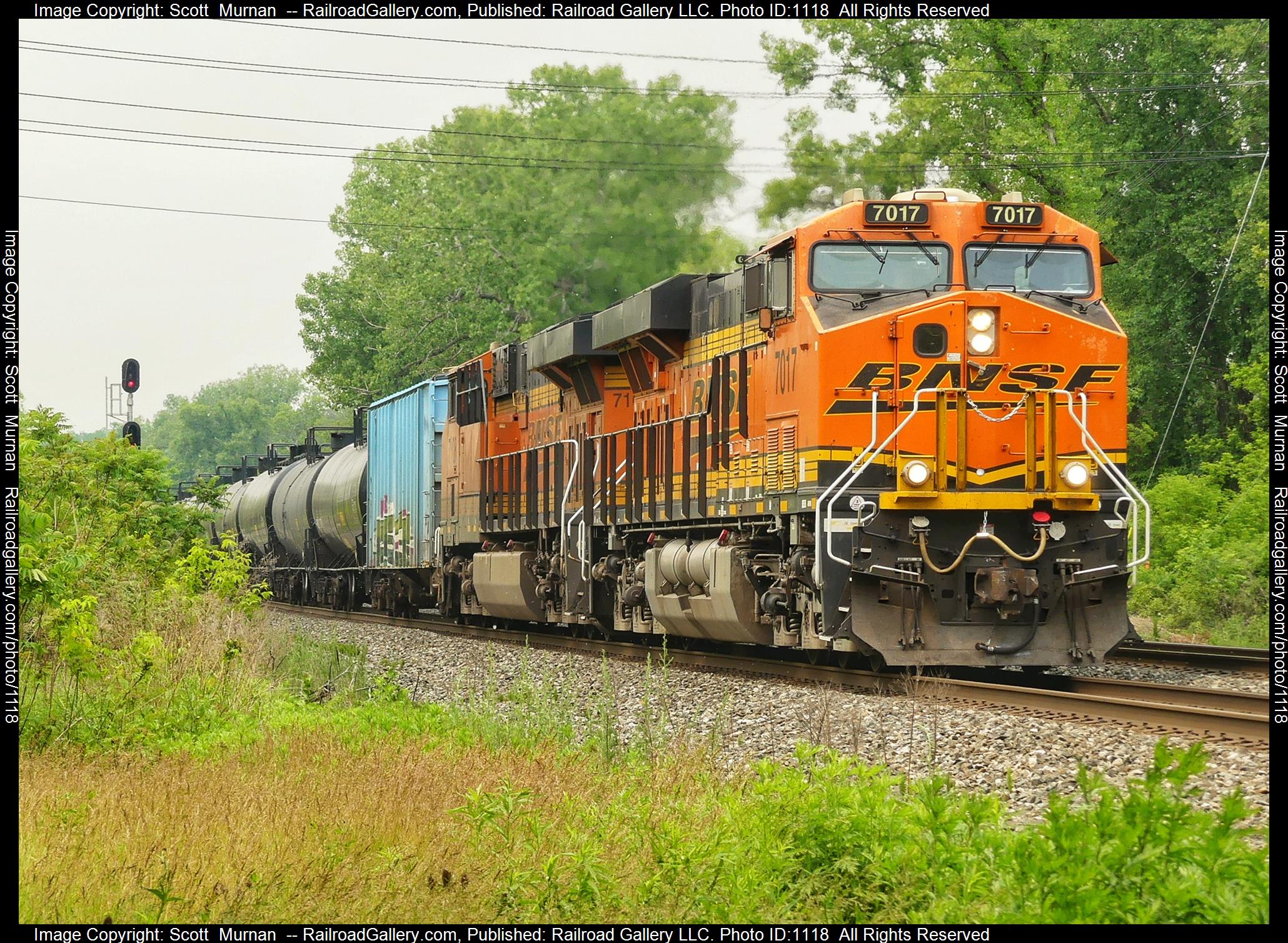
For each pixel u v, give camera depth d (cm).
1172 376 5903
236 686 2458
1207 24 5972
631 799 1557
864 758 1750
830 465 2364
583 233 7619
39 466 2844
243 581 3353
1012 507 2348
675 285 3058
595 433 3569
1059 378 2406
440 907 1223
